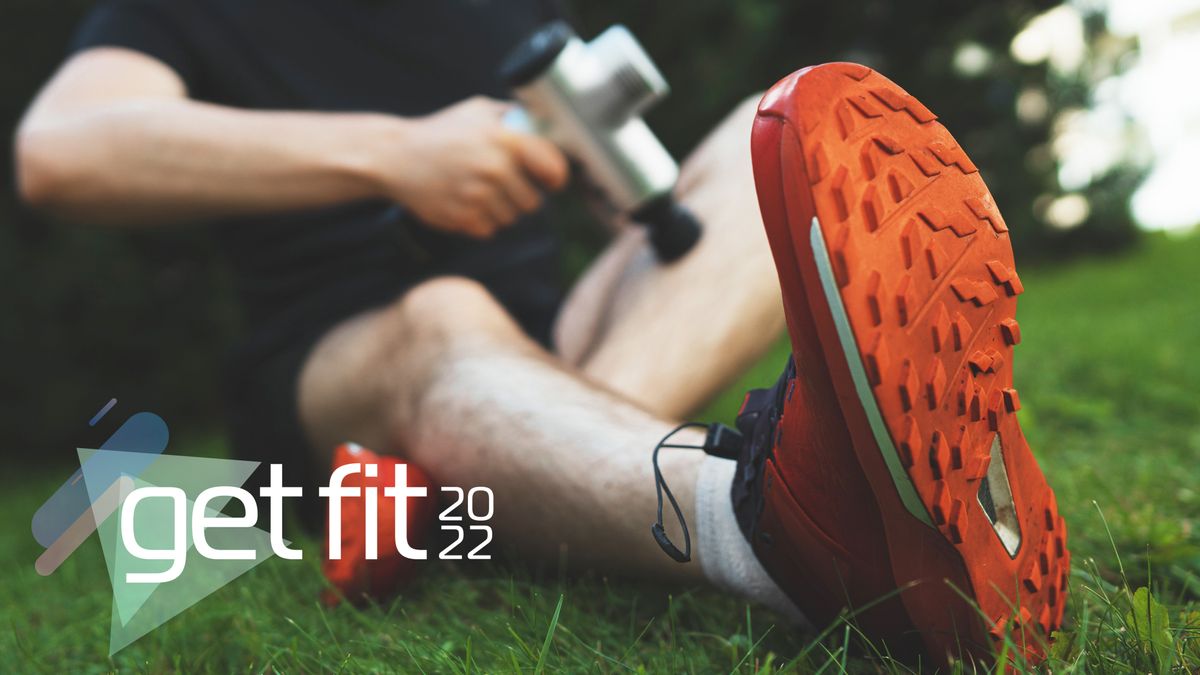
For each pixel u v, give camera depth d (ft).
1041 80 25.17
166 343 14.12
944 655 2.11
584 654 2.40
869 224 1.84
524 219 4.47
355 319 3.70
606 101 3.39
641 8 14.96
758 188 1.91
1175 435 5.19
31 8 13.25
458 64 4.58
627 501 2.63
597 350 3.73
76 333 13.70
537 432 2.85
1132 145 25.93
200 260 14.43
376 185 3.46
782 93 1.90
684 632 2.48
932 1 22.71
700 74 15.16
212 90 4.33
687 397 3.59
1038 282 22.85
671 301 3.66
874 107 1.93
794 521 2.16
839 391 1.89
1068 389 7.27
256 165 3.45
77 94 3.85
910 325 1.86
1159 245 27.78
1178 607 2.31
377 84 4.44
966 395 1.93
